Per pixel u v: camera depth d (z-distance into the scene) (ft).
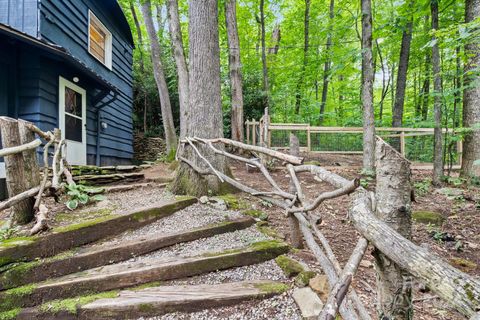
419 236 9.92
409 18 16.84
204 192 10.80
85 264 6.34
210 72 11.50
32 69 14.52
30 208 7.46
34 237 6.37
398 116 23.93
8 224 7.13
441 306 5.87
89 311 5.30
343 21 26.45
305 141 22.44
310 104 36.45
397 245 2.78
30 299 5.51
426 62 25.91
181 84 21.54
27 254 6.08
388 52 34.88
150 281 6.13
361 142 23.18
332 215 11.05
